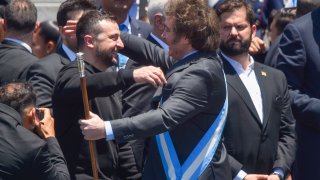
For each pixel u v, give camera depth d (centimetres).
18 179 924
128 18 1322
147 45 1038
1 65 1172
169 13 920
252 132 1052
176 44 920
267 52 1335
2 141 923
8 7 1206
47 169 933
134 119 880
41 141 930
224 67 1069
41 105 1077
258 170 1062
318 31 1121
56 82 977
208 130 912
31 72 1109
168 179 913
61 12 1159
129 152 1037
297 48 1127
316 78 1120
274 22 1413
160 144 920
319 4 1172
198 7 916
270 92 1077
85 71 980
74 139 984
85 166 989
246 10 1066
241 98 1053
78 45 1000
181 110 884
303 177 1152
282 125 1105
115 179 1021
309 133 1141
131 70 931
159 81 916
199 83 892
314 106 1102
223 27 1066
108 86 933
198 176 912
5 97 945
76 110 973
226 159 947
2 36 1205
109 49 989
